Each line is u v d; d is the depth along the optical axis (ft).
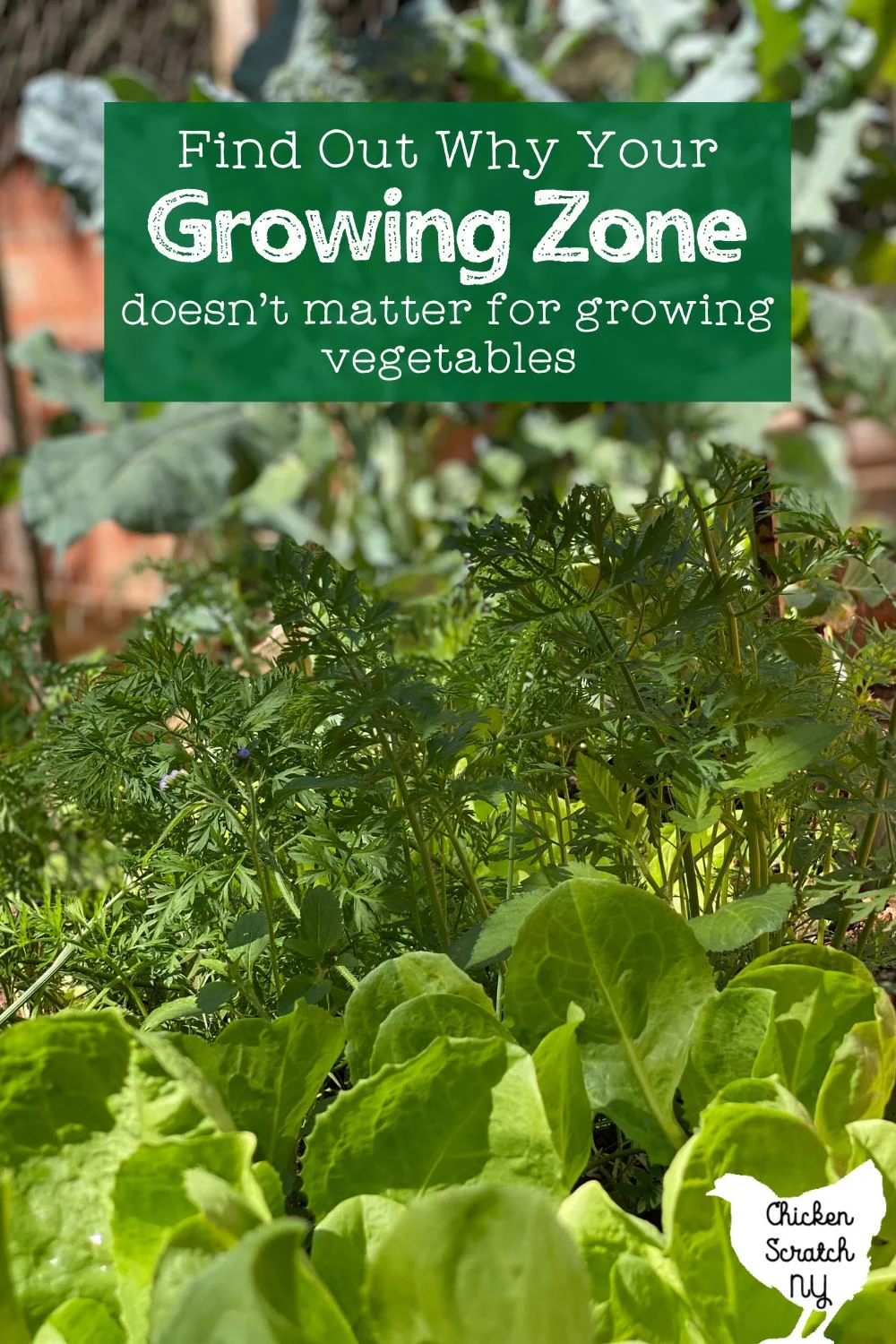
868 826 2.98
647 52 13.70
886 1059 2.18
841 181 12.85
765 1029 2.26
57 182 13.21
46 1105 2.01
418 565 10.62
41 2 17.10
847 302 11.73
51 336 13.94
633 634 3.14
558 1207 1.99
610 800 2.88
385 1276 1.60
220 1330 1.39
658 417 10.75
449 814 3.05
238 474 11.44
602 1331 1.87
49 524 10.74
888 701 4.11
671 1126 2.29
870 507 12.76
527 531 2.84
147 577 14.15
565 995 2.38
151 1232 1.84
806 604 3.63
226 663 5.51
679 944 2.38
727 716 2.80
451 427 12.91
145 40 16.58
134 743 3.28
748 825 2.91
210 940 3.18
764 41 12.39
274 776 2.97
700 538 3.07
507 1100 2.03
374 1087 2.03
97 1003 3.24
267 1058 2.37
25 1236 1.95
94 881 3.42
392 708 2.79
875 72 12.83
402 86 12.26
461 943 2.69
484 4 14.93
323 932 2.87
